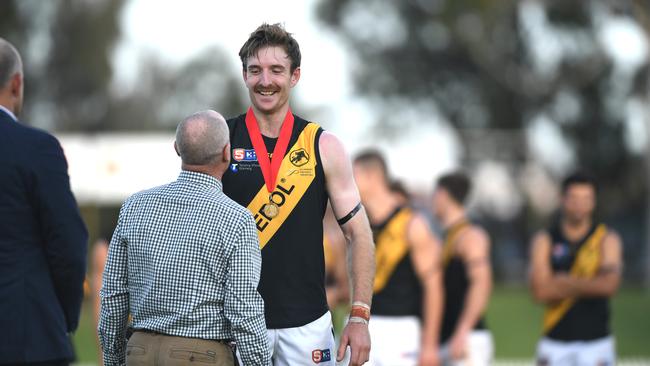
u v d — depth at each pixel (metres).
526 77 121.88
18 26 110.06
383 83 129.62
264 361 13.55
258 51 14.59
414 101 130.50
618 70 119.31
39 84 118.81
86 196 51.56
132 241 13.78
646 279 107.94
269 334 14.47
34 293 13.41
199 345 13.39
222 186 14.65
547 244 24.78
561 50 120.62
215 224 13.49
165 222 13.66
